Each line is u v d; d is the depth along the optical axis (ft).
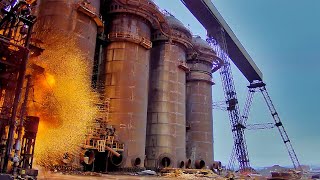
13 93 43.16
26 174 38.86
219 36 192.44
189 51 175.52
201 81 182.09
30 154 41.01
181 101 151.94
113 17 128.36
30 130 41.45
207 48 187.21
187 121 174.70
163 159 134.10
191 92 179.73
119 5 126.52
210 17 182.60
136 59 124.16
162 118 142.31
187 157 167.22
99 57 124.47
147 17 131.13
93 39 103.65
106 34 127.24
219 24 188.14
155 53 153.58
